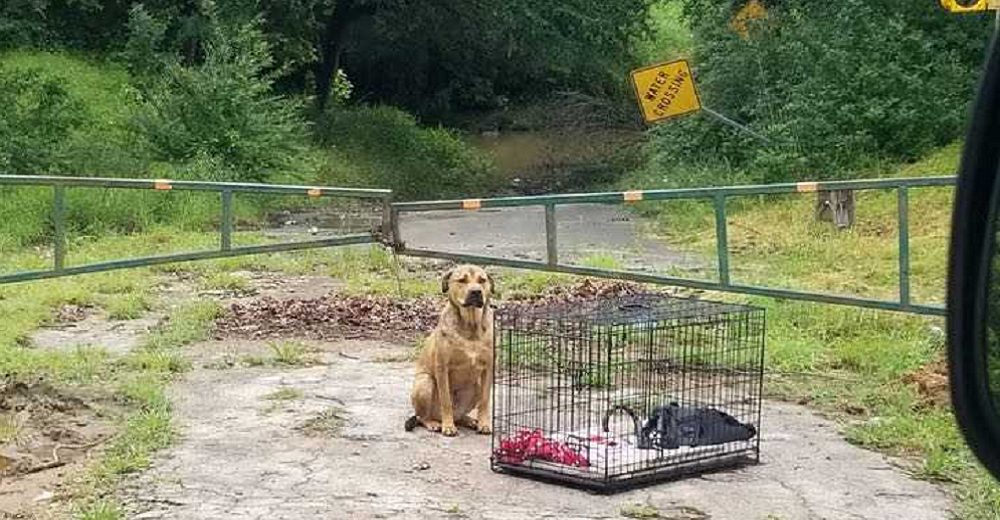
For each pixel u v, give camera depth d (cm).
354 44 3862
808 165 2005
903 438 770
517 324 848
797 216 1788
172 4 2923
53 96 2369
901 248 968
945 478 699
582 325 752
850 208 1655
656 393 822
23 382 885
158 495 658
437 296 1326
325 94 3466
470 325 771
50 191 1936
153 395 859
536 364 837
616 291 1319
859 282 1294
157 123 2377
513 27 3538
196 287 1402
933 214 1688
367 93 4094
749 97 2333
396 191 2936
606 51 3716
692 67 2511
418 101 4153
